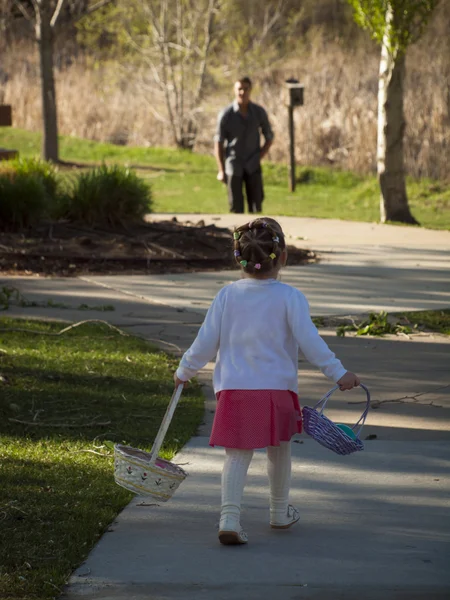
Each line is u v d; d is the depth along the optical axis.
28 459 6.45
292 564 4.92
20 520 5.41
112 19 41.75
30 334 10.01
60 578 4.69
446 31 35.31
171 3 37.50
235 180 20.03
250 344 5.21
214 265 14.38
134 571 4.83
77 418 7.39
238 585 4.67
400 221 21.17
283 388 5.19
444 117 29.89
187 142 36.22
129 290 12.53
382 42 20.66
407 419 7.52
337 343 9.99
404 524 5.48
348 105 32.25
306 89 33.78
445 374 8.84
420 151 30.00
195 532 5.36
